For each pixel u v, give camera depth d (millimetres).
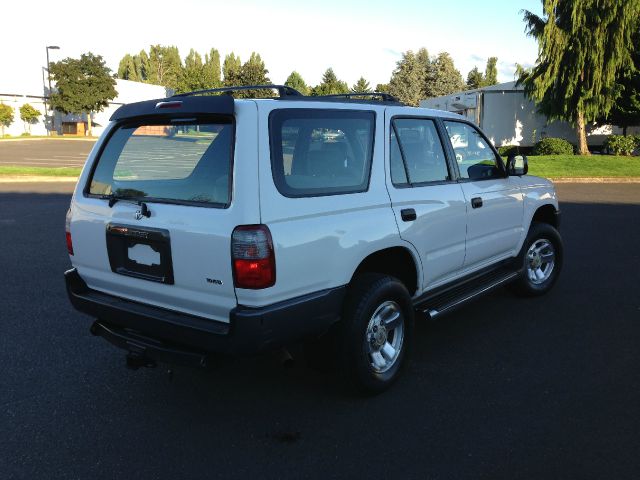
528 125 30516
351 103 3852
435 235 4270
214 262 3141
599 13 24672
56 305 5879
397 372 4020
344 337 3625
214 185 3229
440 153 4527
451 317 5520
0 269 7281
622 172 22016
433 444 3277
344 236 3490
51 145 43594
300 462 3117
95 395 3928
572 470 3000
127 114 3730
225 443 3316
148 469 3059
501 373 4230
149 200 3473
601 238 9383
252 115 3211
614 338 4922
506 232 5297
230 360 3381
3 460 3131
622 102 27984
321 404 3789
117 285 3717
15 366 4391
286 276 3186
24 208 12461
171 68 103000
